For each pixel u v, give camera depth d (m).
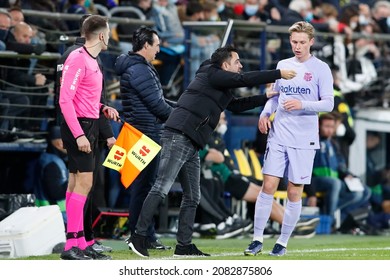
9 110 43.12
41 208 36.22
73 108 31.53
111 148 34.81
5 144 42.84
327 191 52.47
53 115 44.31
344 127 53.00
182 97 33.59
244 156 49.41
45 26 45.53
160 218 46.38
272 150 33.97
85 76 31.77
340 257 35.12
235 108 34.25
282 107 33.78
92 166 32.25
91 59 32.00
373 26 61.41
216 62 33.38
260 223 34.53
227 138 49.69
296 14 56.00
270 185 34.12
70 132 31.86
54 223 35.81
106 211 43.81
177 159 33.28
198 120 33.22
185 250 34.47
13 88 43.31
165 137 33.47
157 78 37.72
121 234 44.50
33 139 43.62
